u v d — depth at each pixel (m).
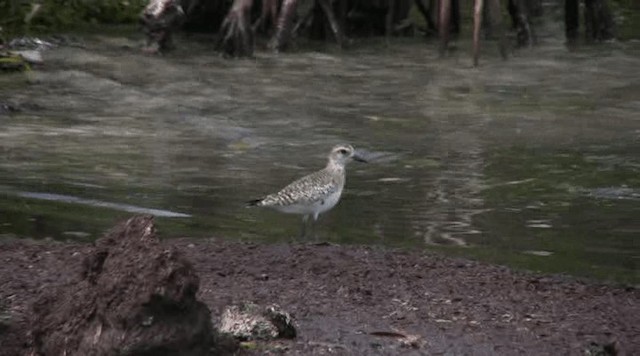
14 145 17.62
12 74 22.44
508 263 12.35
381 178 16.12
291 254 11.99
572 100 21.91
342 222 13.85
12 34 25.39
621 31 29.53
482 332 9.78
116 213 13.98
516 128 19.52
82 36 26.20
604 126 19.75
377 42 27.83
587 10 28.05
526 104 21.55
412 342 9.39
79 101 20.92
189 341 7.92
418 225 13.80
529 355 9.27
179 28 27.06
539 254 12.73
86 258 8.38
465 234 13.44
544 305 10.66
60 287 8.69
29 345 8.52
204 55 25.28
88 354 7.92
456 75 24.20
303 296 10.58
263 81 23.05
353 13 28.39
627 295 11.15
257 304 9.84
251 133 18.84
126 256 8.03
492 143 18.41
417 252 12.42
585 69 24.98
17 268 11.16
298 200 12.96
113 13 28.17
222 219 13.84
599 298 10.98
